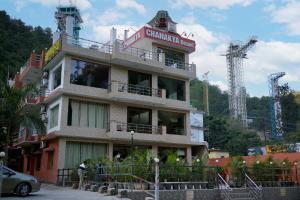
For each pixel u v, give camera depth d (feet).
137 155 64.54
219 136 212.64
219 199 60.90
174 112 103.04
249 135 221.05
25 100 87.61
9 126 78.69
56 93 82.38
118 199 46.65
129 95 89.40
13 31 173.78
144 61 93.25
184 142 100.89
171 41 102.63
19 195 48.34
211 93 345.31
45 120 88.48
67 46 82.64
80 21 217.97
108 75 90.94
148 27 99.81
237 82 293.23
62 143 80.23
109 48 90.68
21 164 116.57
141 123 95.35
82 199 45.47
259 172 75.41
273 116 271.28
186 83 106.52
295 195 74.84
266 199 69.15
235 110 285.23
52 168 82.64
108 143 87.61
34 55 102.06
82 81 85.61
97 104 88.38
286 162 82.17
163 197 54.03
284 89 281.74
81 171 64.23
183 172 60.64
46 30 202.39
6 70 128.16
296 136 236.84
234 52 300.40
